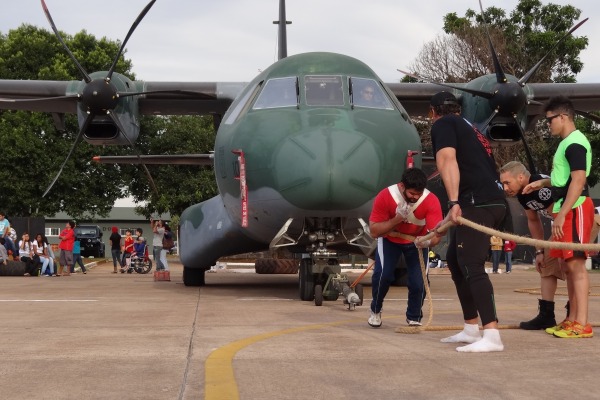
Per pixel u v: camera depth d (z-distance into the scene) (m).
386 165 9.74
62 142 36.84
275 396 4.02
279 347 5.73
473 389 4.17
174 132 37.66
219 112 17.03
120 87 14.30
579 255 6.28
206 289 13.25
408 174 6.33
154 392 4.13
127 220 65.19
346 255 12.21
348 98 10.52
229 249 13.03
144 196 39.62
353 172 9.27
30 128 36.25
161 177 38.88
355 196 9.35
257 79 11.43
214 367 4.85
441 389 4.18
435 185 22.27
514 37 36.91
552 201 6.46
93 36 40.56
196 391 4.15
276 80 10.88
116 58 13.90
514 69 36.16
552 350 5.60
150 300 10.42
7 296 11.30
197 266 13.94
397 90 15.92
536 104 14.73
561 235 6.09
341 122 9.88
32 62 39.34
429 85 16.08
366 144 9.60
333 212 9.52
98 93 13.62
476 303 5.61
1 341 6.07
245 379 4.47
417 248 6.52
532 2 37.06
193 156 14.84
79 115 14.42
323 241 10.05
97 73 14.40
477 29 36.81
